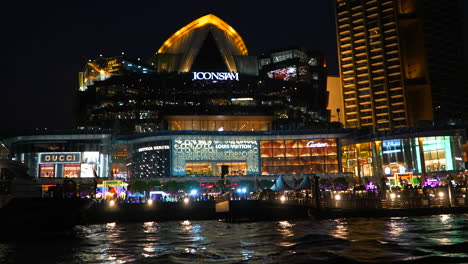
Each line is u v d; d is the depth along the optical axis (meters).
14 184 57.06
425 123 151.38
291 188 78.75
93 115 161.50
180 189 107.19
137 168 137.88
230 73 171.12
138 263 33.25
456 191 72.31
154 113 155.50
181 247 40.94
